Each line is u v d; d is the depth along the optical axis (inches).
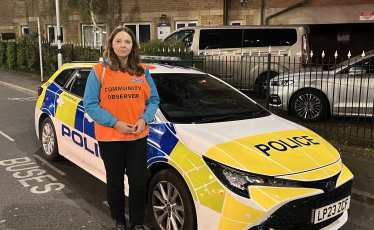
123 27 110.0
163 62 194.4
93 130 155.5
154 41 375.2
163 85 157.1
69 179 183.9
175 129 129.8
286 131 141.6
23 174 188.4
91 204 156.2
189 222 114.9
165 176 123.6
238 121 145.9
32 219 140.6
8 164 202.7
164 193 126.2
